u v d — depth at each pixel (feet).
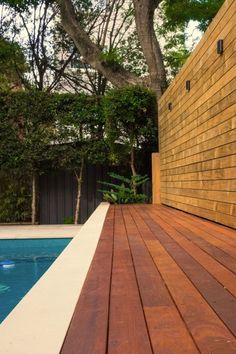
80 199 40.06
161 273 8.71
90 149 37.37
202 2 41.70
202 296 6.87
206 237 14.28
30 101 37.22
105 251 11.62
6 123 37.01
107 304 6.40
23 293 16.66
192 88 22.80
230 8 15.62
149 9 39.27
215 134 18.17
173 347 4.60
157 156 36.47
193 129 22.79
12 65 50.62
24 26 51.62
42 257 25.07
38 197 40.16
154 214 24.76
